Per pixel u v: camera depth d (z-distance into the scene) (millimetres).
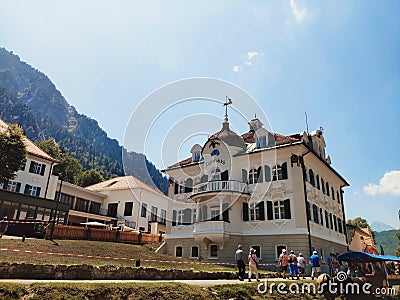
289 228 23219
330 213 29656
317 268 17250
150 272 11875
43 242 16531
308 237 22609
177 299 8914
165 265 15461
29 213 26562
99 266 10625
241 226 25234
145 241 27297
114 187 43500
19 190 32344
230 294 10906
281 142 25859
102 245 19281
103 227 28797
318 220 25641
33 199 26953
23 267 8984
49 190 35625
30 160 34062
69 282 8117
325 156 31484
